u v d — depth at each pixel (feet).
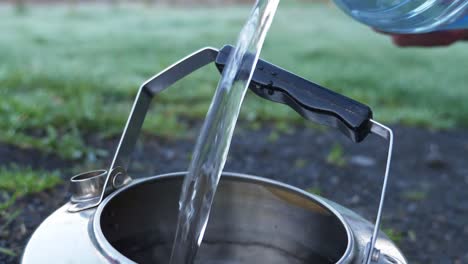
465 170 11.22
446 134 13.65
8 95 11.44
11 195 7.29
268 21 3.56
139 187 3.98
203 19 28.86
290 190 4.08
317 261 3.95
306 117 3.77
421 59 21.66
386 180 3.32
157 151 9.92
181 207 3.50
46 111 10.53
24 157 8.67
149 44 20.27
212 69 16.46
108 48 19.16
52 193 7.52
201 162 3.46
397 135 12.95
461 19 5.16
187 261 3.49
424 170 11.02
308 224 4.07
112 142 9.94
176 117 12.16
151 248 4.11
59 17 27.84
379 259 3.31
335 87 15.84
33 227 6.57
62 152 8.95
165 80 4.04
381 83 16.83
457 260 7.67
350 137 3.61
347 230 3.58
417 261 7.55
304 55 20.33
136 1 38.34
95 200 3.76
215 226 4.35
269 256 4.24
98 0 38.01
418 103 15.78
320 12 35.60
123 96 13.07
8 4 34.42
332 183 9.59
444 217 8.95
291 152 10.84
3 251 5.87
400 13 5.15
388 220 8.54
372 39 25.54
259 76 3.80
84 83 13.16
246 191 4.26
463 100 16.26
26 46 18.38
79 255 3.14
